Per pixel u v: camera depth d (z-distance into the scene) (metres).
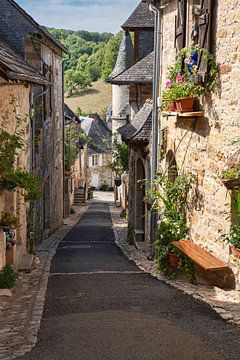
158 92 11.52
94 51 86.44
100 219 25.25
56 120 19.53
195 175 8.49
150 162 12.66
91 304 6.48
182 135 9.30
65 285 8.08
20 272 9.58
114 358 4.21
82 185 41.00
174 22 10.26
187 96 8.28
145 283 8.05
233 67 6.94
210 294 6.89
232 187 6.51
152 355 4.27
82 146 38.94
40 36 14.43
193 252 7.83
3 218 7.94
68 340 4.75
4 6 14.23
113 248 14.63
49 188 17.50
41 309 6.32
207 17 7.54
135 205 14.87
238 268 6.91
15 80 8.00
